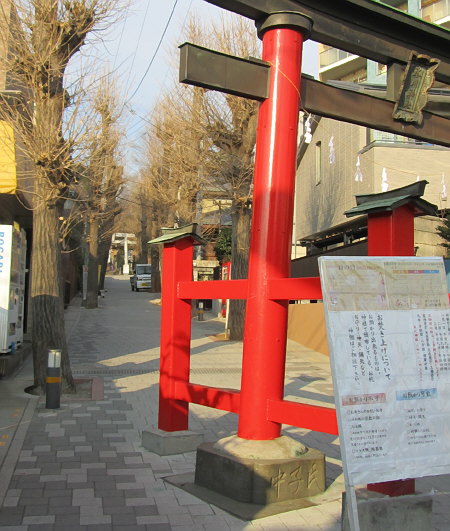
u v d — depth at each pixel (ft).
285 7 16.80
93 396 30.12
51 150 29.40
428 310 11.62
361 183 53.47
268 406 15.93
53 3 28.84
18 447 20.54
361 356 10.78
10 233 34.71
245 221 57.41
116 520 14.17
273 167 16.38
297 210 77.82
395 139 51.83
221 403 17.94
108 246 125.90
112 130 34.04
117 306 101.40
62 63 29.91
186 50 15.30
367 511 11.44
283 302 16.33
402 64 19.36
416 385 11.10
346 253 48.98
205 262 100.83
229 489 15.46
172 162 62.90
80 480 17.13
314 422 14.60
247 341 16.37
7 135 31.76
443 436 11.10
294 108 16.51
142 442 20.90
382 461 10.46
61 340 30.99
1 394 29.91
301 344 56.18
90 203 66.95
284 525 13.91
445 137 20.49
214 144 54.54
